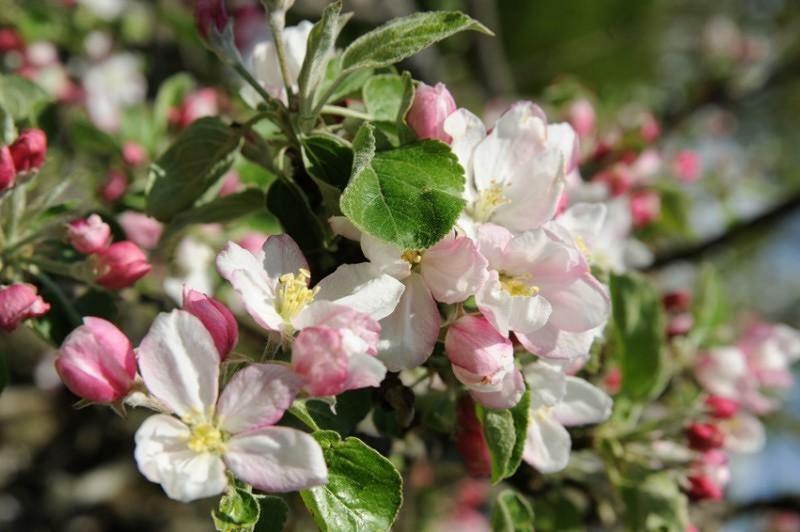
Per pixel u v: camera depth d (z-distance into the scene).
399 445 0.44
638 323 0.46
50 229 0.41
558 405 0.40
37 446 0.88
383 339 0.36
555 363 0.38
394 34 0.37
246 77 0.39
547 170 0.38
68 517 0.86
